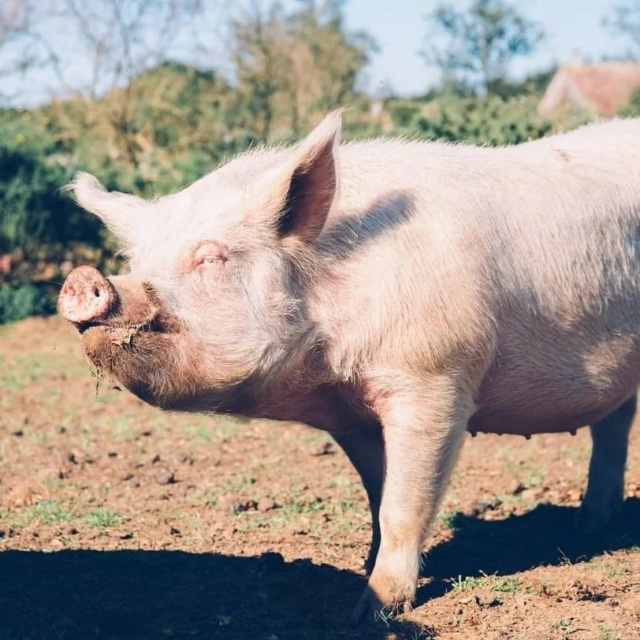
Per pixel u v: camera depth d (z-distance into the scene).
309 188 3.17
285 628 3.21
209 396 3.18
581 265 3.46
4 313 8.41
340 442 3.53
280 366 3.20
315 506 4.11
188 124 11.41
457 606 3.29
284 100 12.96
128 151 10.91
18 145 8.64
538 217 3.44
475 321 3.29
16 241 8.58
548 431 3.63
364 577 3.51
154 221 3.23
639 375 3.62
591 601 3.32
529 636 3.12
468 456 4.65
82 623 3.24
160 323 3.09
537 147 3.62
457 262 3.29
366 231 3.27
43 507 4.13
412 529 3.28
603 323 3.51
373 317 3.24
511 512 4.03
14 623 3.23
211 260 3.14
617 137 3.68
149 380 3.11
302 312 3.22
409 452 3.27
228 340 3.13
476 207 3.37
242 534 3.87
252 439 4.95
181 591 3.43
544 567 3.55
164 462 4.66
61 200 8.55
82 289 3.03
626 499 4.04
